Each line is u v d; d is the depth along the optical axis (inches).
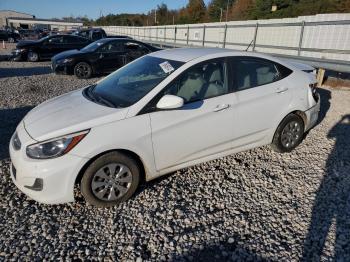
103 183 118.0
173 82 127.9
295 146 171.8
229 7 2551.7
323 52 333.7
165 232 109.5
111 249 101.7
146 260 97.2
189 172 149.3
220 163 158.7
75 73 410.9
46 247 101.9
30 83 369.4
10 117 230.7
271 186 138.7
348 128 209.8
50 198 110.9
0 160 159.2
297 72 168.4
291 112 162.9
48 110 133.4
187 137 130.0
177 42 754.8
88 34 869.8
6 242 103.4
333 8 1331.2
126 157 119.0
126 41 431.8
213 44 579.5
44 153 109.0
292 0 1711.4
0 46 1044.5
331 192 133.8
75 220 115.1
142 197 129.1
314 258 98.1
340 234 108.3
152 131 120.7
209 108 133.0
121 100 128.3
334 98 280.5
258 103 147.2
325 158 165.6
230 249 101.9
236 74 143.8
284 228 111.7
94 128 112.9
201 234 108.4
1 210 120.0
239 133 145.6
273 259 97.7
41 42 603.2
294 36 496.7
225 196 131.0
